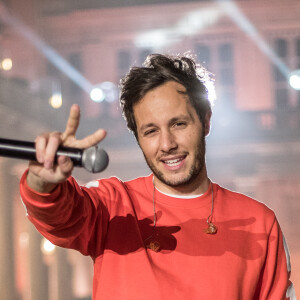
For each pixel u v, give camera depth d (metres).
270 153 16.27
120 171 15.67
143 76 1.71
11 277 9.35
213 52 20.36
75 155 1.26
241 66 20.39
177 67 1.74
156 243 1.72
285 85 20.39
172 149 1.69
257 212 1.84
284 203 16.38
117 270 1.69
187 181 1.73
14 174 9.48
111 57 20.23
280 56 20.41
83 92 19.86
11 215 9.40
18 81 9.96
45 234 1.57
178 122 1.70
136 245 1.71
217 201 1.83
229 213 1.82
